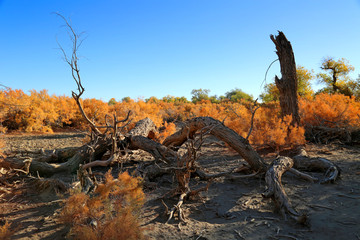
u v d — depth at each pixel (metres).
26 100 13.43
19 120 12.87
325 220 2.93
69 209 2.65
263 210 3.37
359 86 23.81
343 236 2.56
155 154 5.60
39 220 3.26
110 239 2.34
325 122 8.77
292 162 4.60
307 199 3.62
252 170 5.01
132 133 7.17
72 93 4.43
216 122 5.23
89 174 3.44
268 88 18.67
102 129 9.10
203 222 3.08
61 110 14.95
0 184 4.64
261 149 7.40
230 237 2.68
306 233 2.69
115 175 5.27
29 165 5.01
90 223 2.71
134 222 2.53
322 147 7.45
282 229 2.81
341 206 3.31
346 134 8.25
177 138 6.27
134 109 14.34
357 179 4.39
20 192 4.33
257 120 8.89
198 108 20.22
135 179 2.81
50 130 13.25
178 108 24.86
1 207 3.72
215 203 3.67
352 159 5.86
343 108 8.84
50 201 3.94
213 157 6.82
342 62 25.41
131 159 6.50
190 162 4.12
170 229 2.90
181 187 3.87
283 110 7.97
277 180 3.58
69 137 11.30
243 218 3.13
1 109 12.37
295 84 7.78
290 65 7.73
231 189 4.27
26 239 2.76
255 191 4.12
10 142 9.67
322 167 4.78
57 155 6.01
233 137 4.95
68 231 2.89
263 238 2.63
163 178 4.85
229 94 55.12
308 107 9.23
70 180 4.82
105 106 15.33
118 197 2.77
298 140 6.81
